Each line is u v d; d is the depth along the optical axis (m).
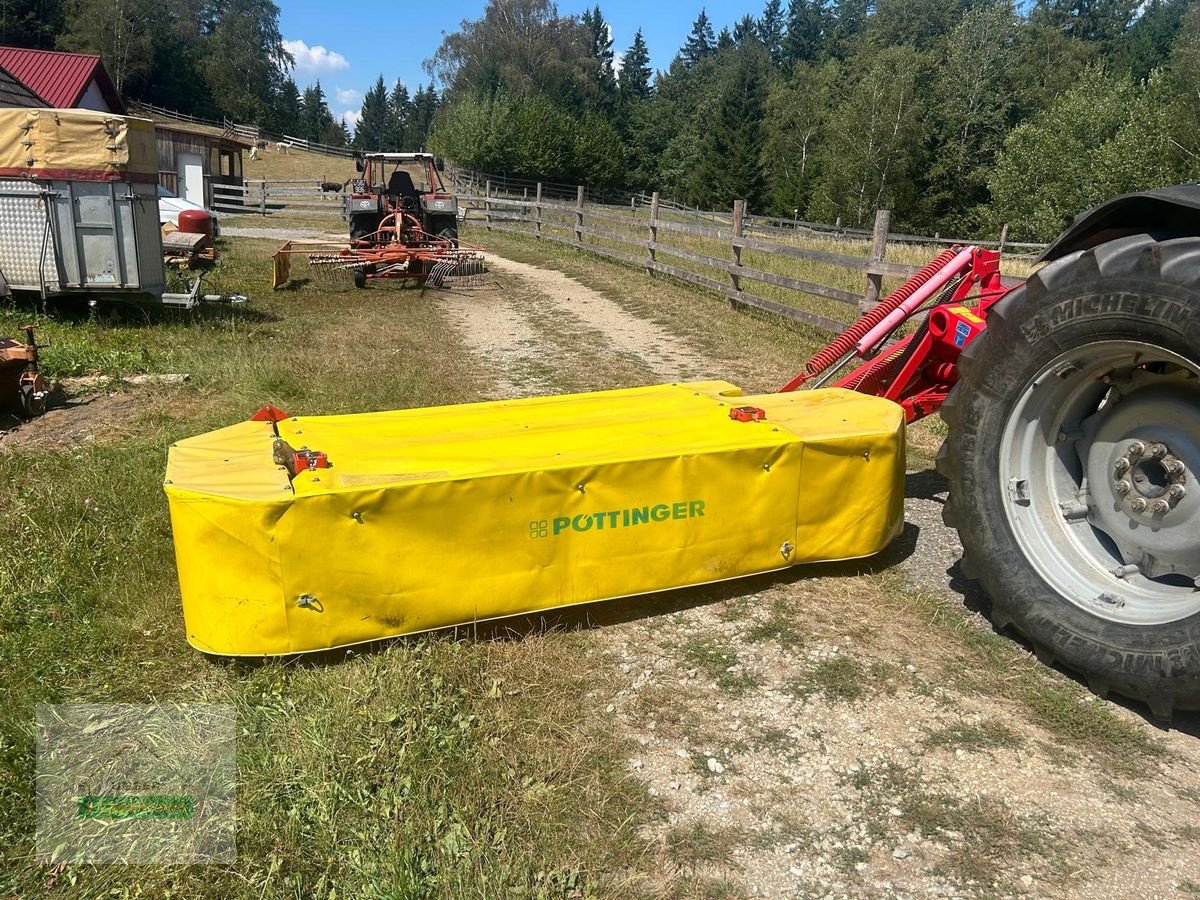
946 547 3.76
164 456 4.41
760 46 93.00
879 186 40.75
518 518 2.81
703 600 3.27
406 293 11.70
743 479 3.09
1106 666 2.56
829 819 2.21
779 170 53.16
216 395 6.04
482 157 49.06
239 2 91.12
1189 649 2.35
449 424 3.39
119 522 3.67
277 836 2.07
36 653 2.78
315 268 13.62
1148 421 2.63
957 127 40.38
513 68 71.31
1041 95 40.84
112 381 6.25
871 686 2.75
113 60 72.44
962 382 2.97
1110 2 62.84
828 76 53.06
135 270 8.16
